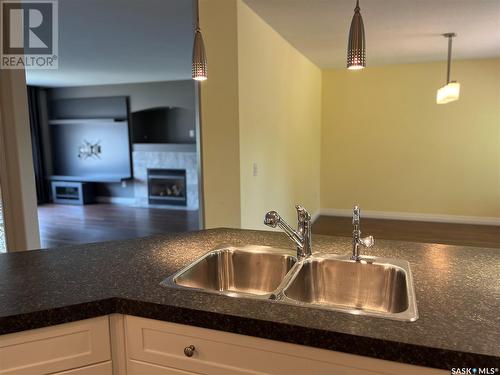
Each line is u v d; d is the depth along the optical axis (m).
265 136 3.54
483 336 0.98
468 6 3.04
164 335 1.23
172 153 7.58
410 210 6.04
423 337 0.98
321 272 1.60
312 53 4.72
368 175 6.16
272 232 2.07
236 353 1.14
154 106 7.61
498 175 5.57
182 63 5.50
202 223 3.08
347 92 6.05
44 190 8.34
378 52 4.84
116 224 6.21
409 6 3.03
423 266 1.51
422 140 5.82
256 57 3.23
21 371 1.18
